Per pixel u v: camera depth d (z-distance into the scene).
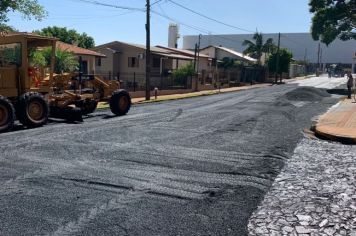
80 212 5.54
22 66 13.38
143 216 5.46
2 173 7.28
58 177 7.09
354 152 9.95
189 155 9.09
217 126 13.86
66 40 55.34
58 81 15.49
